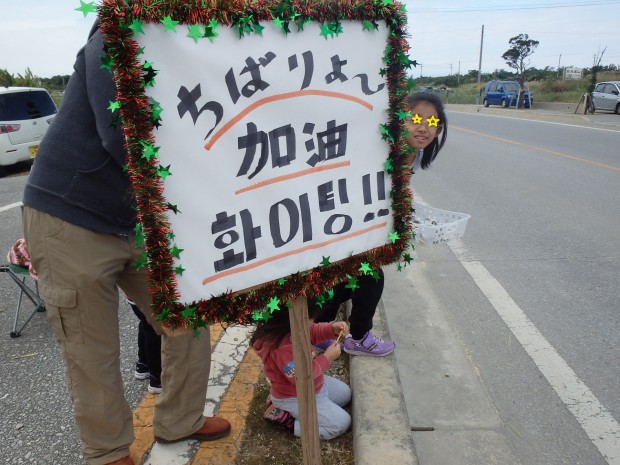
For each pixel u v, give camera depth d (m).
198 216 1.52
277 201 1.65
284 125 1.62
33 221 1.92
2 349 3.46
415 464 2.21
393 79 1.80
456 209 6.63
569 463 2.44
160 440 2.43
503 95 30.97
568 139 13.16
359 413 2.53
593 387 3.00
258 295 1.66
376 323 3.42
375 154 1.84
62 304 1.94
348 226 1.83
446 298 4.11
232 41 1.47
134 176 1.40
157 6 1.32
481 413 2.76
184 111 1.44
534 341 3.47
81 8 1.28
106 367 2.06
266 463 2.32
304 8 1.54
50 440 2.57
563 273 4.54
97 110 1.73
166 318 1.52
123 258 2.04
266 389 2.84
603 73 38.62
